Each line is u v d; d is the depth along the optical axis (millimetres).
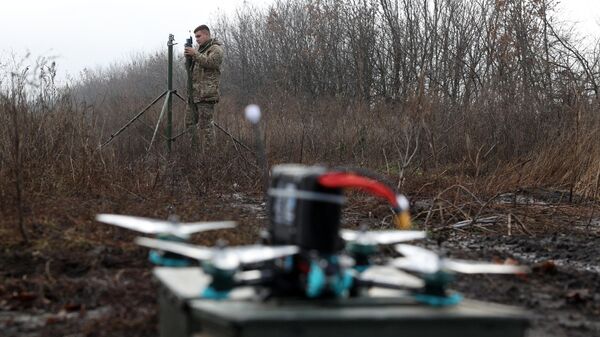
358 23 32688
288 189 3801
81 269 7180
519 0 23531
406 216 3574
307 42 34469
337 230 3686
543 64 21969
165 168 12352
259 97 28484
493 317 3471
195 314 3588
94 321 5754
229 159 14469
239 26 40594
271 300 3596
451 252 8992
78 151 11625
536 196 13562
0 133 10352
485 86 22078
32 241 7758
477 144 16875
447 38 29984
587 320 6457
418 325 3395
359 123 18781
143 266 7375
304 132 18094
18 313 6062
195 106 15469
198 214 9602
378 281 3760
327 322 3277
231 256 3545
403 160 12633
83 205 9422
